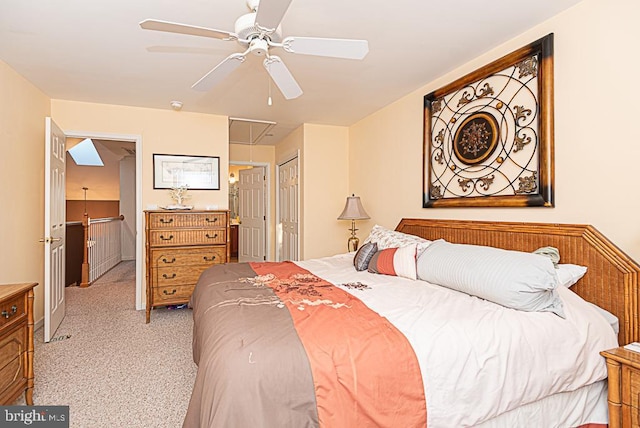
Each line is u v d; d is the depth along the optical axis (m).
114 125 3.88
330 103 3.87
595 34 1.94
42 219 3.45
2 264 2.74
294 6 2.01
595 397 1.69
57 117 3.69
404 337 1.41
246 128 5.04
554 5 2.04
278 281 2.30
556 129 2.15
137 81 3.18
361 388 1.26
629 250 1.80
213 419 1.13
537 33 2.26
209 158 4.27
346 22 2.19
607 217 1.90
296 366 1.24
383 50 2.58
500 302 1.75
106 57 2.68
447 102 3.01
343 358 1.29
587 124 1.98
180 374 2.42
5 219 2.78
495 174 2.55
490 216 2.62
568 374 1.53
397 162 3.77
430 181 3.23
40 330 3.30
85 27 2.23
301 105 3.94
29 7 2.01
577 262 2.00
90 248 5.62
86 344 2.95
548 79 2.17
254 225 6.56
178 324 3.48
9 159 2.84
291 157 5.29
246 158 6.24
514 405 1.44
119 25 2.21
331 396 1.23
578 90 2.03
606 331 1.67
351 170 4.85
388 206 3.94
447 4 2.01
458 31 2.32
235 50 2.55
